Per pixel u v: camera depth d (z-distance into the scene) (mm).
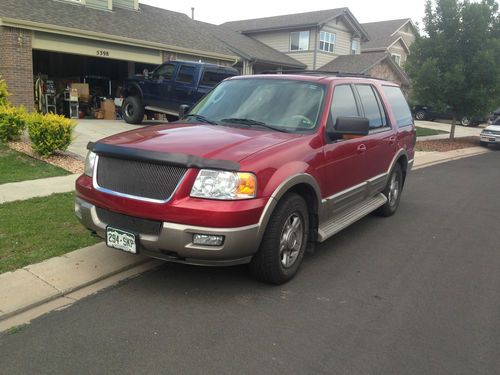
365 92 6207
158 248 3826
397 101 7504
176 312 3840
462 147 19312
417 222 7078
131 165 3980
